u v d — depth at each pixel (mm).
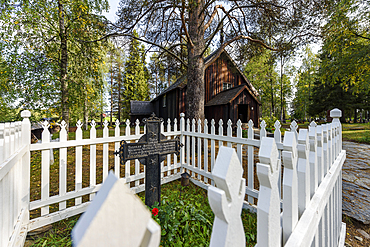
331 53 8641
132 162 5379
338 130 2676
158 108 18312
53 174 4320
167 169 3975
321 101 21891
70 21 6816
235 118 12172
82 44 7020
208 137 3582
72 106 7547
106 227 296
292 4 5961
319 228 1352
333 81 9281
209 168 4574
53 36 7270
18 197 1953
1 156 1327
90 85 7902
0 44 6023
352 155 6195
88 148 7734
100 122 27672
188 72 6660
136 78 26469
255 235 2219
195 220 2348
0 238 1324
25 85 6332
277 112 35188
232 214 604
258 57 8453
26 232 2045
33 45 6566
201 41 6836
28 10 6195
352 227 2506
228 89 13984
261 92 28547
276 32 6895
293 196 957
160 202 2826
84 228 281
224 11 7188
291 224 936
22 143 2119
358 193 3318
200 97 6484
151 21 7039
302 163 1135
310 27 6059
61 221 2461
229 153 630
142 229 323
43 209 2352
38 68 6539
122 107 27938
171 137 4301
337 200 2096
